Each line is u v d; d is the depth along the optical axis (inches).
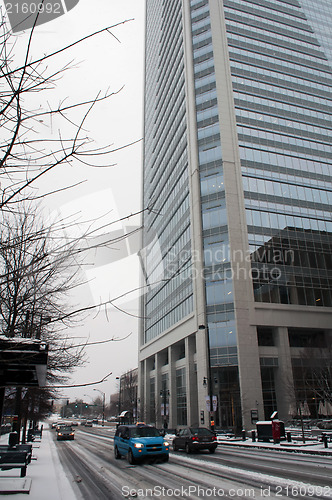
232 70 2164.1
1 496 307.7
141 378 2773.1
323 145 2150.6
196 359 1781.5
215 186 1871.3
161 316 2377.0
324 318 1723.7
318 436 904.9
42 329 379.2
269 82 2218.3
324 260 1846.7
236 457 606.5
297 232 1852.9
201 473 442.9
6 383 281.0
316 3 2768.2
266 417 1562.5
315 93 2308.1
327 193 2022.6
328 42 2593.5
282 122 2119.8
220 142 1937.7
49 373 600.4
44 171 137.9
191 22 2393.0
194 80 2196.1
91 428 2664.9
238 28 2333.9
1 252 253.4
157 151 2925.7
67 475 458.3
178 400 1999.3
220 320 1630.2
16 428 635.5
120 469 510.6
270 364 1608.0
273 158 1991.9
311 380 1563.7
